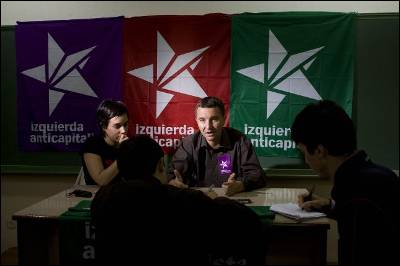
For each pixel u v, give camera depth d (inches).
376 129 106.7
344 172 42.1
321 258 62.1
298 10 109.9
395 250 38.9
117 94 112.9
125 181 45.9
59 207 70.1
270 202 73.7
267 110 108.7
